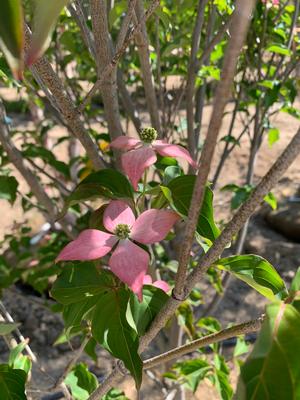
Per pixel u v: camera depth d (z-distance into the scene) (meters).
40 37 0.10
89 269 0.21
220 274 0.52
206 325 0.42
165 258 0.49
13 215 0.93
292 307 0.13
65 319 0.23
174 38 0.44
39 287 0.57
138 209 0.24
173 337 0.48
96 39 0.24
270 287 0.18
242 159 1.15
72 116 0.21
